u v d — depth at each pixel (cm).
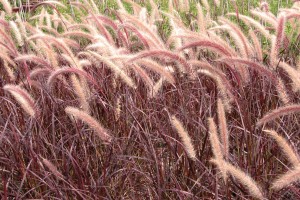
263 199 278
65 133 364
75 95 403
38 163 329
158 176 308
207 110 354
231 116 373
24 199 326
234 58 327
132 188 336
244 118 342
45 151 342
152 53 330
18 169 338
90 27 460
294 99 387
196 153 333
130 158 344
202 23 436
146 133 332
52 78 343
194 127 351
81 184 319
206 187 318
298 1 518
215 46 338
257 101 352
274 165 335
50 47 397
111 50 381
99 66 408
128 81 353
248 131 334
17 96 327
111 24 440
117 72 351
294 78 315
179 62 341
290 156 265
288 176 250
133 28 388
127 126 361
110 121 371
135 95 377
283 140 266
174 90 375
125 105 364
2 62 462
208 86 404
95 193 316
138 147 358
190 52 396
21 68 436
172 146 330
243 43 370
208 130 325
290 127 358
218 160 274
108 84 396
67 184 327
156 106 369
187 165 325
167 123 354
